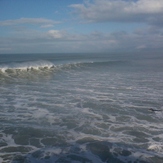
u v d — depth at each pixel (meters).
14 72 26.64
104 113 11.92
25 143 8.12
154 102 14.33
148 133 9.30
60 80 22.84
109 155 7.37
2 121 10.30
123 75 27.62
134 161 7.03
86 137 8.76
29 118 10.82
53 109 12.42
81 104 13.57
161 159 7.19
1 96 15.20
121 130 9.57
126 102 14.21
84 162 6.93
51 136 8.78
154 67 39.53
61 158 7.12
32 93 16.36
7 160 6.88
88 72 30.86
